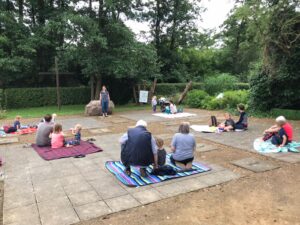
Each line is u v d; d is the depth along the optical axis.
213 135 8.62
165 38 27.41
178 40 27.44
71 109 17.14
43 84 20.95
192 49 30.45
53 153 6.60
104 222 3.53
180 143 5.41
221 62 33.38
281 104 12.68
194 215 3.71
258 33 11.52
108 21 17.95
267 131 7.40
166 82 26.64
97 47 16.97
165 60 26.02
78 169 5.51
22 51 17.53
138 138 4.85
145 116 13.47
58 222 3.51
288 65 11.70
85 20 15.80
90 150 6.86
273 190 4.48
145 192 4.38
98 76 18.45
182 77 26.14
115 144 7.63
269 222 3.54
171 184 4.69
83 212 3.76
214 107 15.70
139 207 3.92
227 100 15.31
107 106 13.67
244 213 3.77
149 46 19.11
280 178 4.97
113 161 5.95
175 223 3.52
